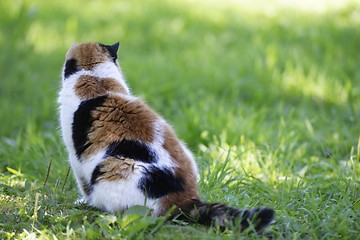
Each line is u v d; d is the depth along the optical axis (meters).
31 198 7.59
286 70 13.70
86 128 6.79
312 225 6.71
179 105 12.41
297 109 11.94
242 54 14.90
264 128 10.53
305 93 12.84
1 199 7.54
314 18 17.31
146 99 12.30
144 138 6.60
